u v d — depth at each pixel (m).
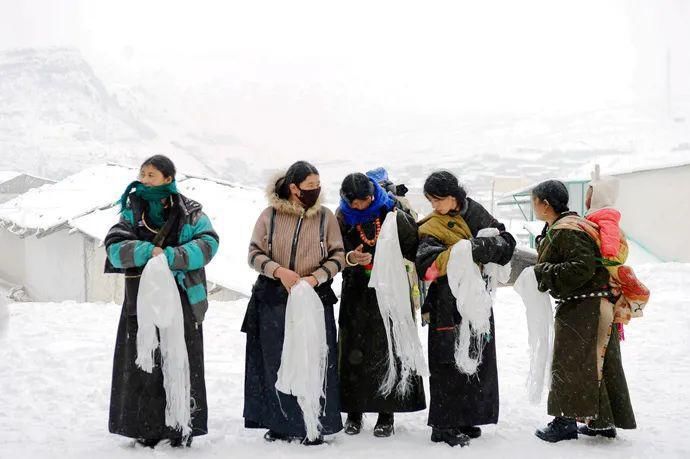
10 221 22.03
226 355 7.53
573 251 4.46
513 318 9.62
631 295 4.52
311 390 4.25
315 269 4.48
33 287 23.52
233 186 21.62
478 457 4.15
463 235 4.57
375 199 4.62
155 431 4.20
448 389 4.48
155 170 4.31
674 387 6.13
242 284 15.21
